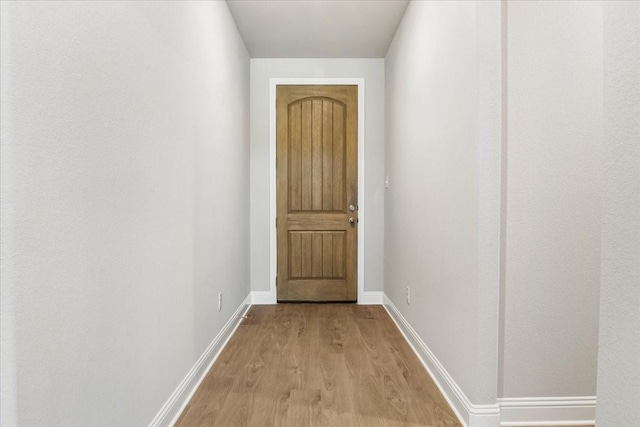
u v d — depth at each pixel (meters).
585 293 1.95
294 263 4.43
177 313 1.96
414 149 2.97
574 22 1.92
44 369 1.01
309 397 2.21
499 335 1.95
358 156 4.38
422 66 2.74
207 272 2.51
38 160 0.98
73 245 1.12
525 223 1.94
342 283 4.42
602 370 1.06
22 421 0.93
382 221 4.40
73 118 1.12
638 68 0.96
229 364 2.68
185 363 2.10
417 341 2.85
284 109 4.38
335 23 3.50
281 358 2.79
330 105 4.38
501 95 1.91
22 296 0.93
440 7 2.35
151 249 1.64
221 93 2.88
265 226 4.39
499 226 1.85
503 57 1.91
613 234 1.03
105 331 1.29
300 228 4.40
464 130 1.98
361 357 2.81
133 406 1.49
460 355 2.03
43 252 1.00
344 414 2.03
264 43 3.94
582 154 1.94
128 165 1.44
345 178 4.40
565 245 1.94
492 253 1.84
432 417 2.01
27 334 0.95
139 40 1.53
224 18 2.99
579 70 1.92
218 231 2.80
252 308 4.20
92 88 1.21
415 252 2.93
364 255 4.41
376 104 4.38
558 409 1.95
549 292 1.94
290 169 4.39
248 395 2.23
